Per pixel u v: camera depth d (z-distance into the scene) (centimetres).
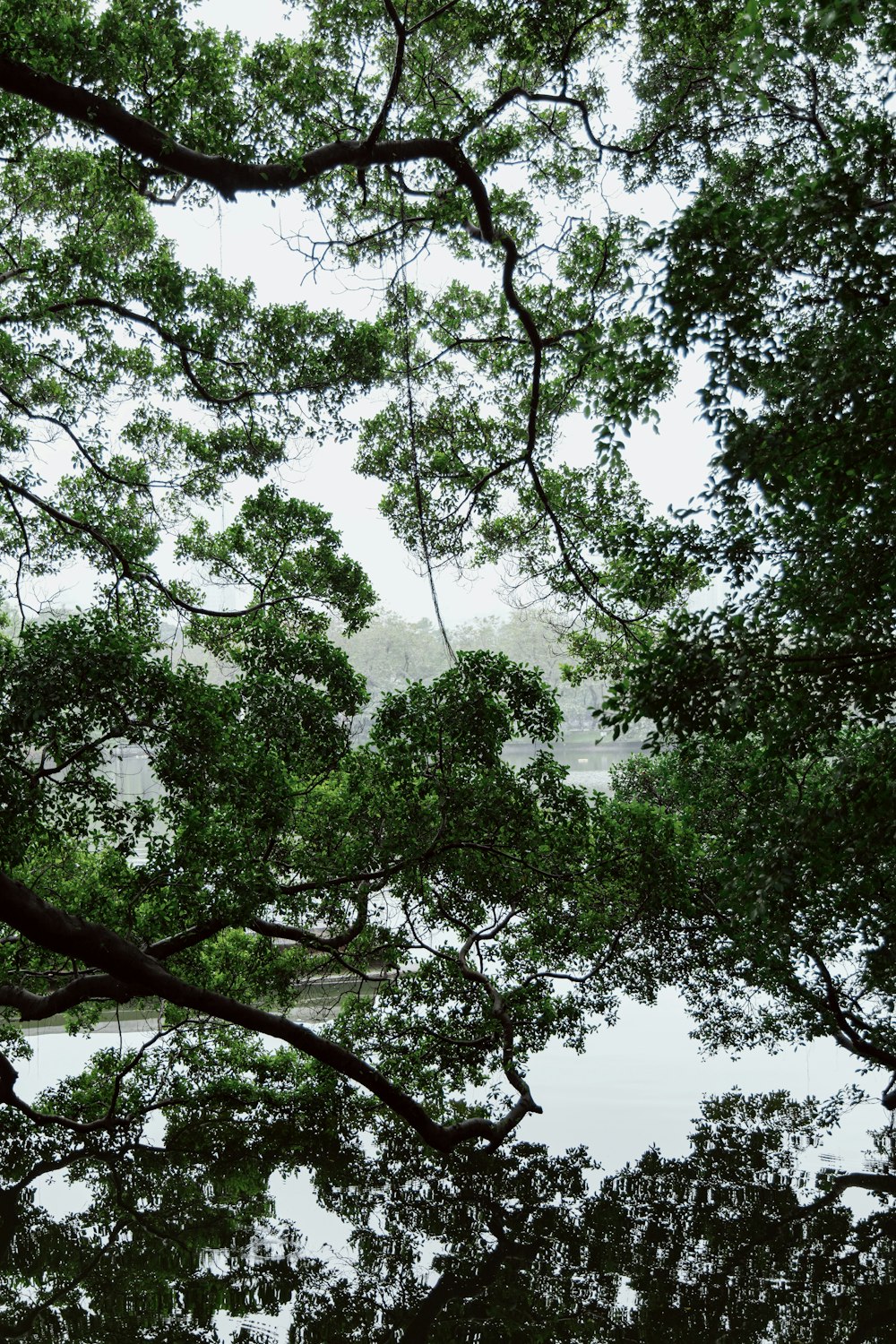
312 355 1753
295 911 1758
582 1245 1368
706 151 1506
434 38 1497
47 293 1633
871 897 1372
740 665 1055
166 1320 1166
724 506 1089
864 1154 1659
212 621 1983
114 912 1562
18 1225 1430
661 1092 1947
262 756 1445
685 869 1672
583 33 1412
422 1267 1309
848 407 938
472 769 1599
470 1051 1903
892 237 903
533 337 1484
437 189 1395
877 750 1123
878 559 1016
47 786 1304
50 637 1284
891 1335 1116
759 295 962
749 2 866
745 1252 1345
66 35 1152
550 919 1905
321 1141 1767
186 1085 1886
